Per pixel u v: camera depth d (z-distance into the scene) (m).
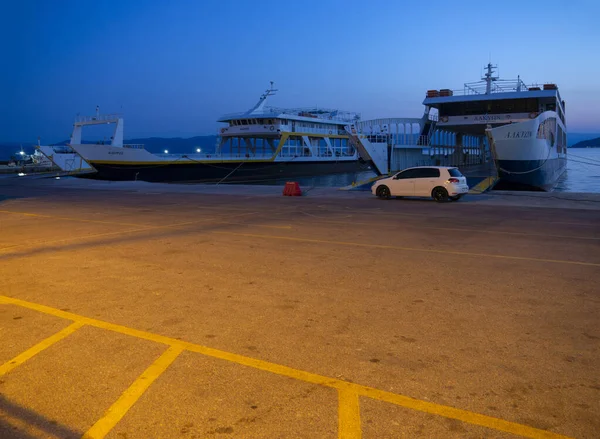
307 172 57.12
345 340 4.13
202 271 6.76
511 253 8.12
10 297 5.46
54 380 3.38
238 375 3.46
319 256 7.85
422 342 4.07
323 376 3.44
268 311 4.94
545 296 5.45
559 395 3.15
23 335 4.27
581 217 13.52
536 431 2.73
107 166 38.47
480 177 28.84
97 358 3.76
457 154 48.16
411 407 3.00
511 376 3.43
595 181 50.53
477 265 7.15
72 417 2.90
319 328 4.43
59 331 4.36
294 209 16.00
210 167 44.19
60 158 52.47
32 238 9.80
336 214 14.40
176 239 9.63
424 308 5.02
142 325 4.53
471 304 5.16
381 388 3.26
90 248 8.60
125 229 11.15
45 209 16.31
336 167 63.22
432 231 10.78
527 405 3.02
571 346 3.98
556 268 6.93
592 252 8.20
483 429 2.75
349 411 2.96
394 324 4.53
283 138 50.59
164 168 40.78
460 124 37.62
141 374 3.47
